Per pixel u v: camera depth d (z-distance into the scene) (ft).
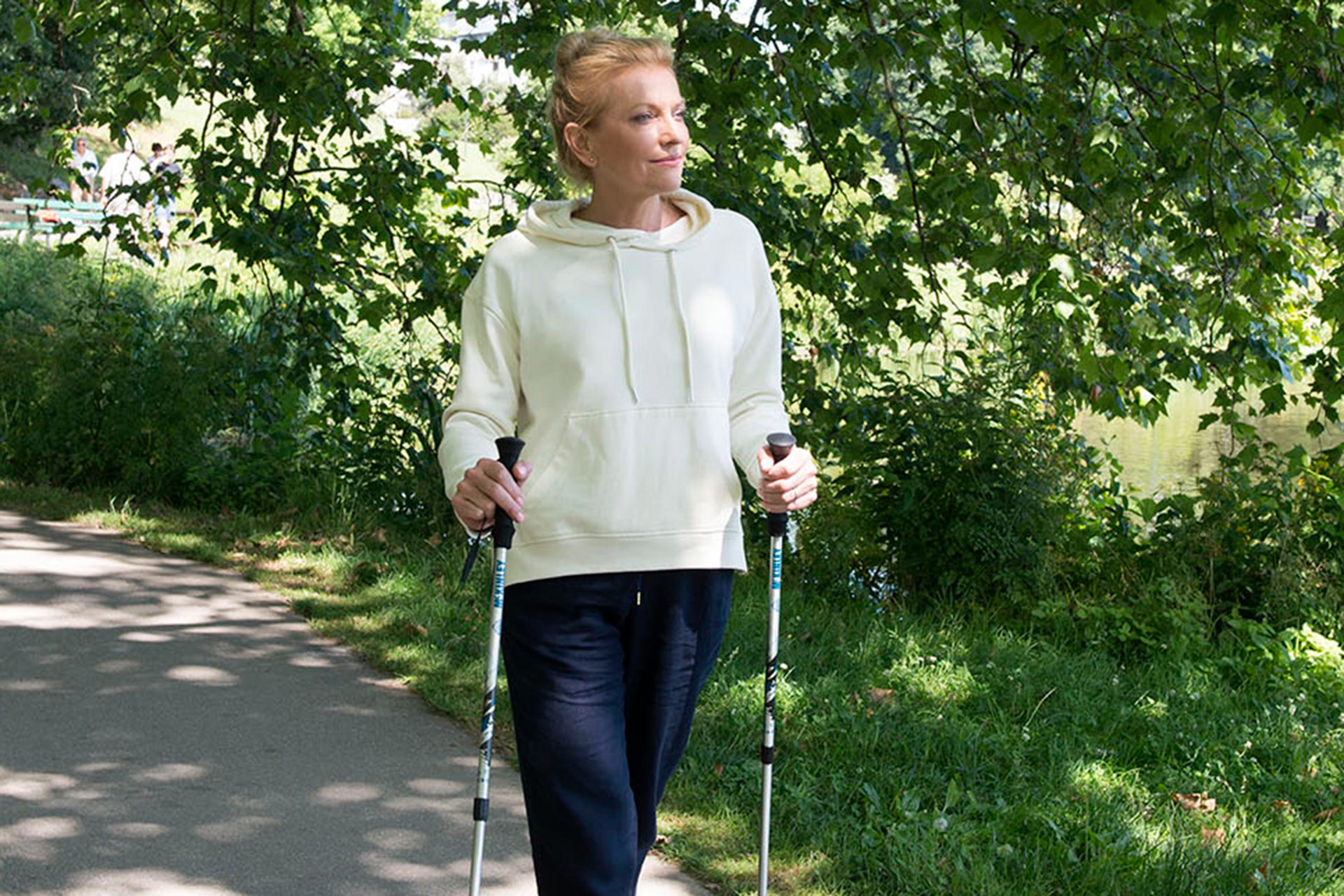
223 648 18.26
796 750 14.88
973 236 23.15
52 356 28.30
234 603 20.48
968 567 22.97
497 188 27.66
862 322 24.02
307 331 27.40
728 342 8.92
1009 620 22.54
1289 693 18.92
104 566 22.17
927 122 23.18
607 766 8.42
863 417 23.79
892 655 19.15
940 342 32.17
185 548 23.57
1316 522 23.49
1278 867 12.79
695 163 24.58
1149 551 24.13
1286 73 21.02
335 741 15.07
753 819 13.15
